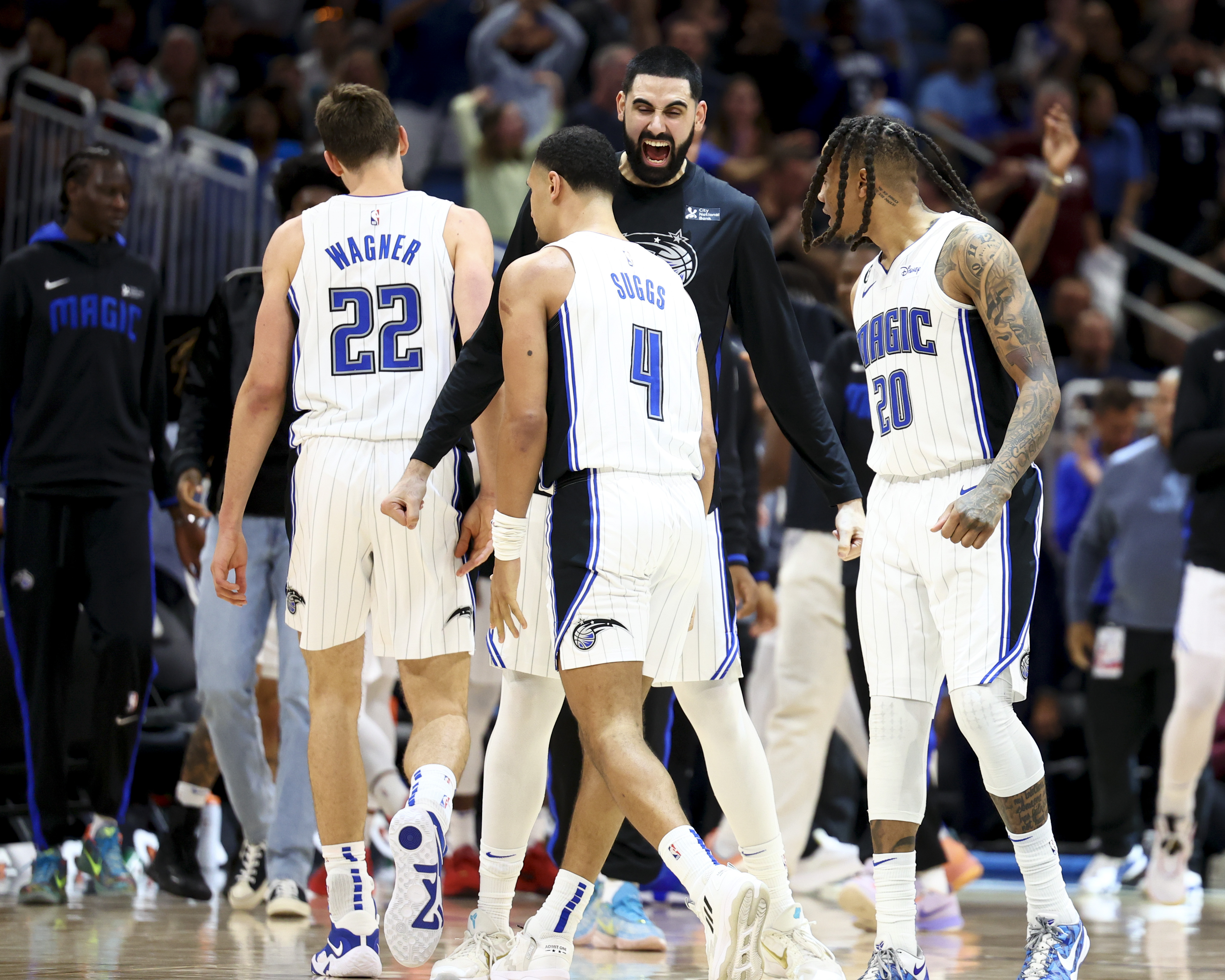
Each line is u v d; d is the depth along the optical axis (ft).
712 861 31.37
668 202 41.22
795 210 102.27
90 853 60.13
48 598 57.77
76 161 59.52
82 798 66.95
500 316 35.17
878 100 132.87
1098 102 131.23
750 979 30.50
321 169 55.98
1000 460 33.78
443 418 35.99
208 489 59.82
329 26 131.34
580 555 33.91
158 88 126.62
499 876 38.04
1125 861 74.13
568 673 33.91
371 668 60.49
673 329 36.04
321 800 38.06
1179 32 151.64
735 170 113.39
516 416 34.04
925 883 53.01
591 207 36.88
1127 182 131.13
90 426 58.23
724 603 37.68
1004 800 34.96
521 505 34.19
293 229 39.01
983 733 34.40
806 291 67.51
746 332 41.68
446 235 39.04
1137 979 39.01
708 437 37.91
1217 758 80.07
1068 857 84.07
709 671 36.99
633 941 45.62
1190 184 137.39
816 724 59.77
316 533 37.60
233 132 110.11
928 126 135.13
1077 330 110.93
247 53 131.54
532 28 122.62
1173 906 64.34
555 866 59.57
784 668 59.93
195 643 54.08
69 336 58.29
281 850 51.90
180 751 70.13
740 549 52.65
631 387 34.76
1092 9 143.43
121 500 58.75
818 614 59.16
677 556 34.88
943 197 101.09
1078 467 92.22
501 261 42.04
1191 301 127.03
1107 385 87.66
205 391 56.70
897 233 37.42
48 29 119.96
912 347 36.35
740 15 137.90
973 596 34.91
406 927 33.63
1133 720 74.59
